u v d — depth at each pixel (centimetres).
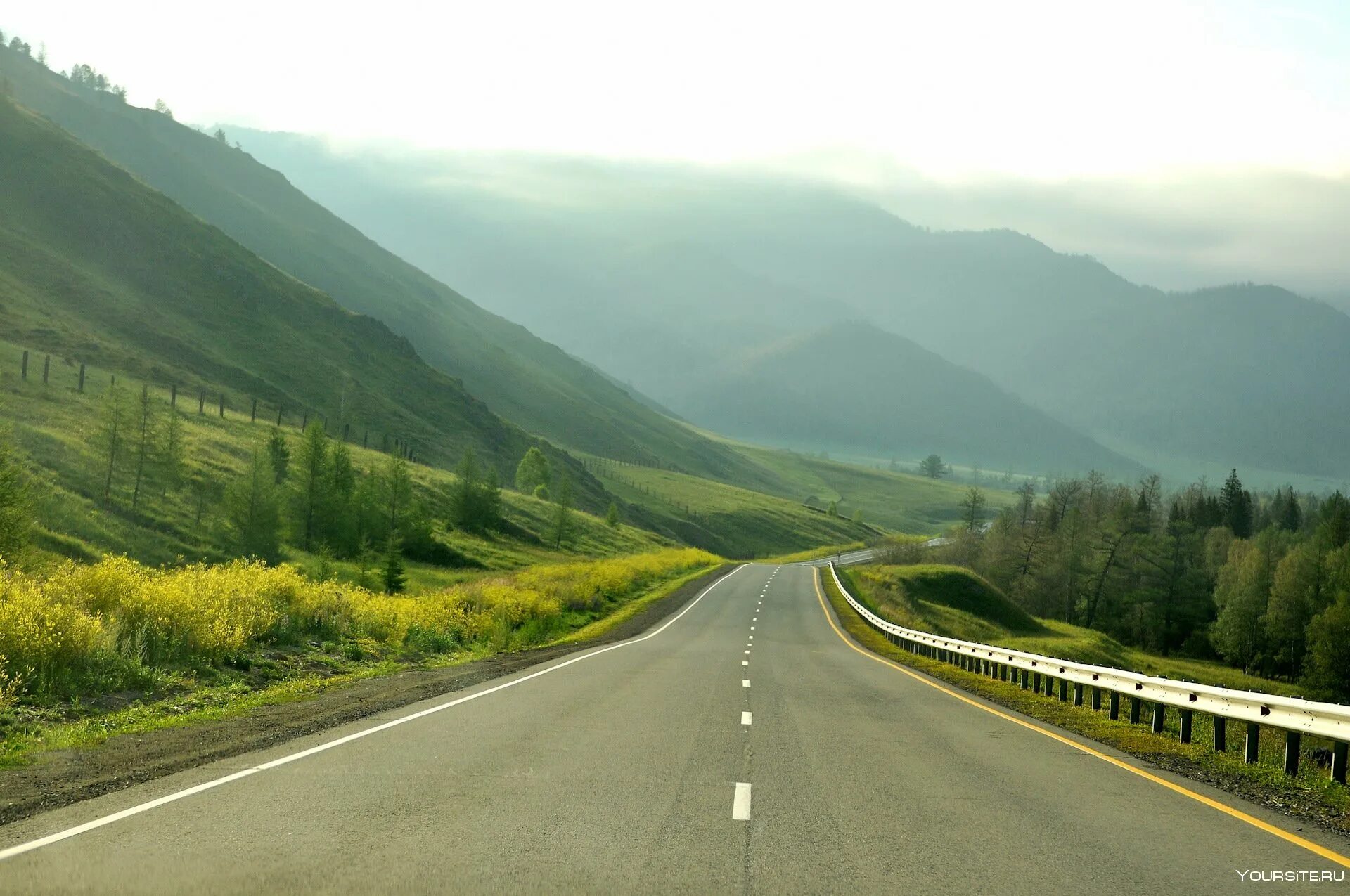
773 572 9394
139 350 13575
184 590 2056
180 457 5984
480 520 8931
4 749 1054
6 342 10350
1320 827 879
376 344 19738
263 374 15875
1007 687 2289
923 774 1066
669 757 1108
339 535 6372
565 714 1455
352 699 1614
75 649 1495
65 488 5281
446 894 593
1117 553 10200
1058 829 822
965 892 635
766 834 765
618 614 4934
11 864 634
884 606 6500
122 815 774
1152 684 1576
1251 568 8912
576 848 704
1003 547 11175
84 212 18788
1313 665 6488
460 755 1079
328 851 679
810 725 1440
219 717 1359
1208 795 1008
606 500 16862
